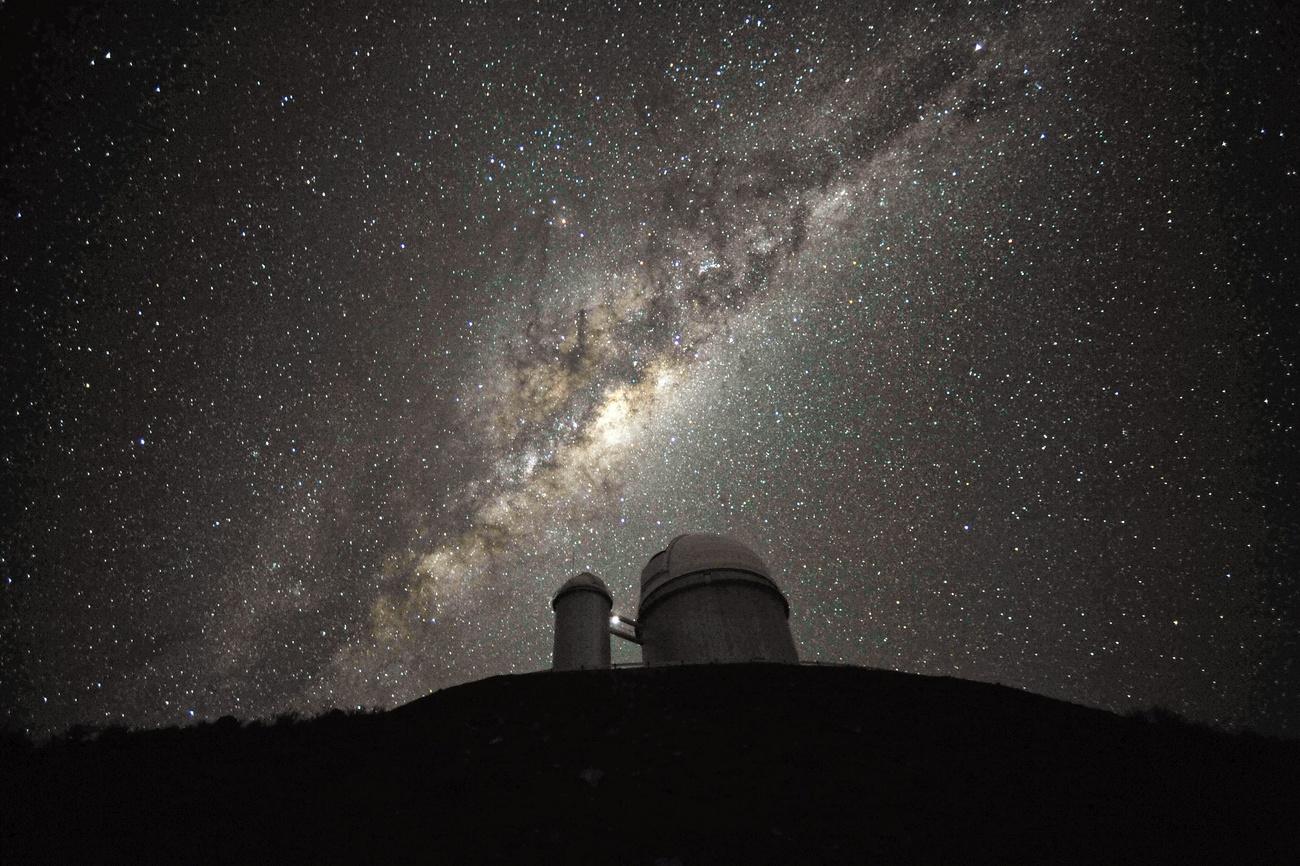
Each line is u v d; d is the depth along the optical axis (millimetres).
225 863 7309
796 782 10617
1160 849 8875
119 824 8109
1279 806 10727
